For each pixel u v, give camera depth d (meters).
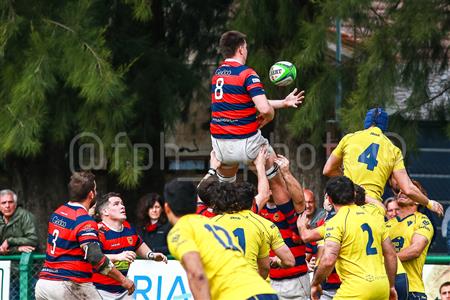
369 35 42.19
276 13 44.22
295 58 41.94
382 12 42.31
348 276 28.50
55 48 41.59
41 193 48.06
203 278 22.25
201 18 49.09
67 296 30.95
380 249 28.77
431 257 33.69
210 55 49.25
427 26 40.12
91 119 42.34
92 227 30.91
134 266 35.50
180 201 22.98
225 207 26.05
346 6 40.62
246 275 22.98
